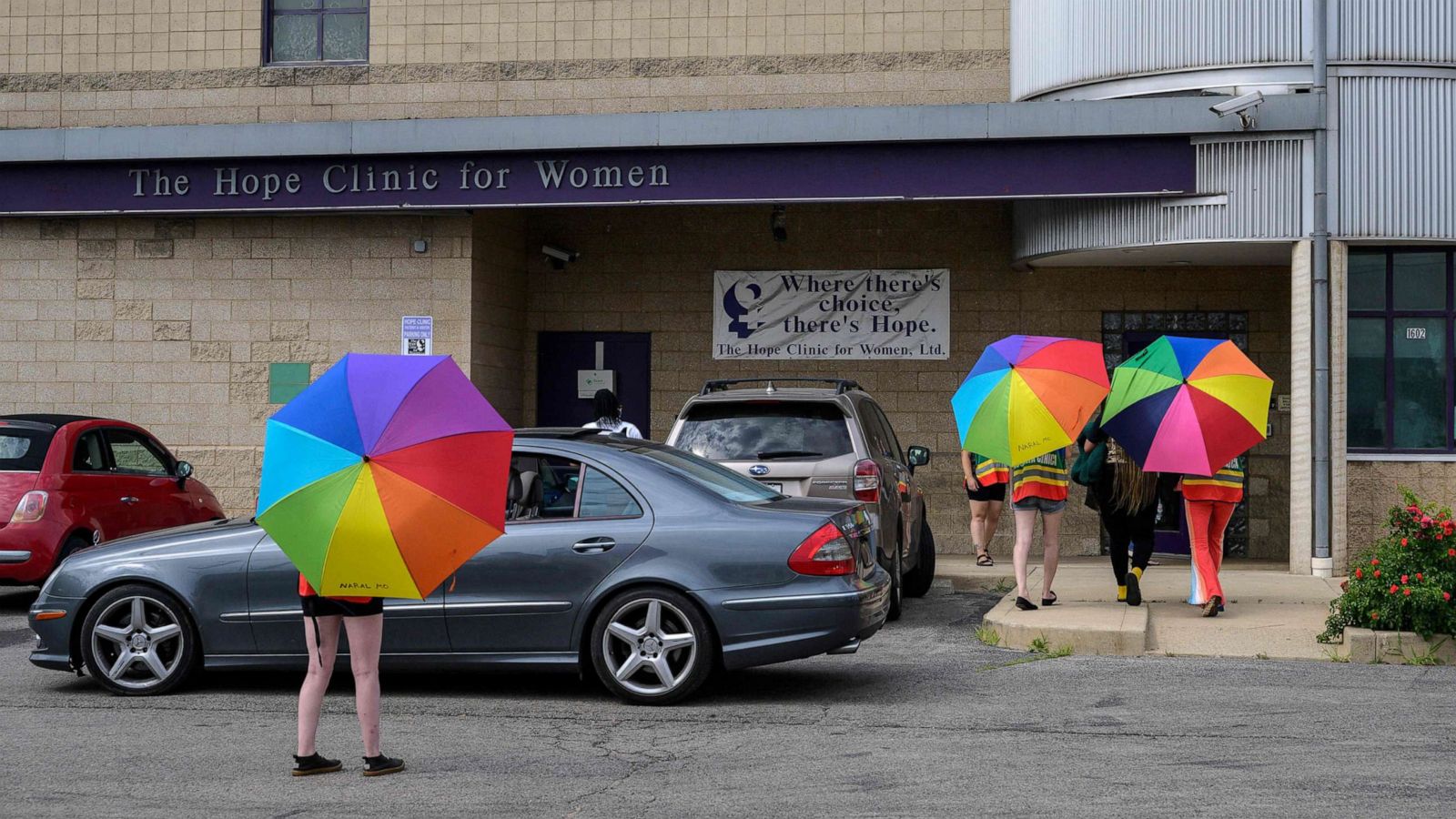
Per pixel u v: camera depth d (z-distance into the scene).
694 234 17.98
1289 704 8.58
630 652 8.59
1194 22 14.55
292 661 8.77
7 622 12.58
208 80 17.70
